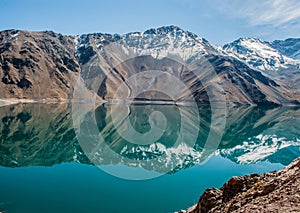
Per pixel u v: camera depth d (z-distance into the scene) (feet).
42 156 144.87
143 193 71.51
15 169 110.11
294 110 552.41
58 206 71.41
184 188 72.18
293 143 194.59
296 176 27.50
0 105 494.18
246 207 26.48
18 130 240.73
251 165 107.34
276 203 24.58
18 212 68.85
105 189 77.10
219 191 34.99
